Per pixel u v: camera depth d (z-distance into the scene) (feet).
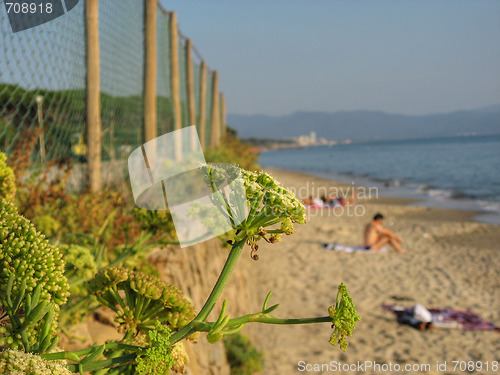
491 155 218.38
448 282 34.01
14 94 7.93
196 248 16.40
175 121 26.09
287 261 36.81
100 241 8.95
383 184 112.57
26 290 2.89
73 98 10.72
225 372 15.57
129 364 3.15
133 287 3.51
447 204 79.20
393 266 37.73
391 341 24.07
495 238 50.52
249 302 24.35
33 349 2.76
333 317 2.82
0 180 4.32
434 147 393.50
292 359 21.39
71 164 10.07
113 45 13.84
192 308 3.65
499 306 29.55
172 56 25.84
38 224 7.76
